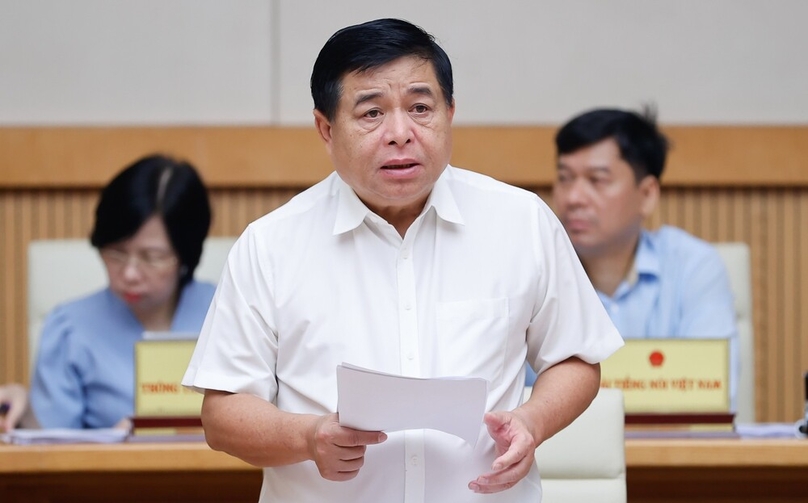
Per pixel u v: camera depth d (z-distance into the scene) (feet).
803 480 23.57
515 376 15.93
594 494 20.49
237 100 38.86
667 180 38.65
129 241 27.91
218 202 38.83
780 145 38.60
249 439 15.19
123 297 28.30
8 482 23.11
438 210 15.96
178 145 38.42
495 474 14.20
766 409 39.11
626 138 28.50
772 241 39.11
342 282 15.79
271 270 15.90
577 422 20.65
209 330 16.21
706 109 39.04
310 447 14.60
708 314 29.60
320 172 38.47
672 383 23.65
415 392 13.82
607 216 28.66
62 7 38.65
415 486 15.39
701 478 23.58
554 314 16.26
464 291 15.78
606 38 39.01
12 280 38.60
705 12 39.01
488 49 38.86
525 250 16.07
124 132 38.34
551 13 38.91
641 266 29.86
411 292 15.69
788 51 39.01
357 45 14.90
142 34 38.78
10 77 38.58
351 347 15.53
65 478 23.22
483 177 16.87
